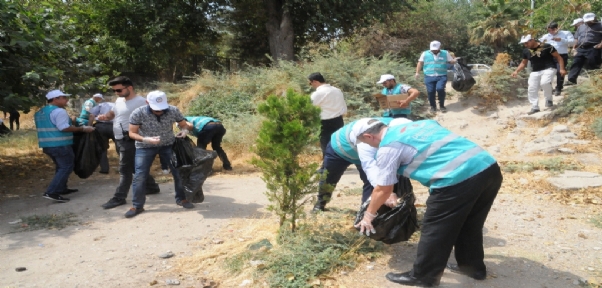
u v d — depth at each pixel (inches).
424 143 136.7
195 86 571.8
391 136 140.7
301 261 163.5
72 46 345.1
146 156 235.0
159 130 233.0
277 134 178.2
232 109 508.4
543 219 213.5
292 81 514.3
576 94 403.9
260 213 233.5
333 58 534.3
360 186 282.8
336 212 220.7
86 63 357.1
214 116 507.8
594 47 416.2
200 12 759.7
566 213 221.3
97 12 699.4
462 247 150.0
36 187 311.0
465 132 426.6
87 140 285.6
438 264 141.3
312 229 191.5
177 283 156.2
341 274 157.4
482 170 133.0
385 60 530.0
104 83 366.3
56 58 344.5
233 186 297.9
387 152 138.4
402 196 166.2
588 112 390.9
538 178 282.2
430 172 135.4
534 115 412.5
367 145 161.3
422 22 1232.8
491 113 448.5
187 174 239.0
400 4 795.4
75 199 274.4
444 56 459.5
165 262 175.5
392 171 138.9
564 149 343.0
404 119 153.2
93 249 191.3
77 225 224.5
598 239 188.2
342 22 773.9
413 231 161.9
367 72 508.1
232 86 558.3
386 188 140.0
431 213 138.2
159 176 333.4
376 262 166.9
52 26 342.3
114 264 174.6
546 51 405.1
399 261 167.5
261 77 548.7
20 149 451.2
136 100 247.8
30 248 195.3
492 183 136.4
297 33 833.5
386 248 178.1
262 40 920.9
